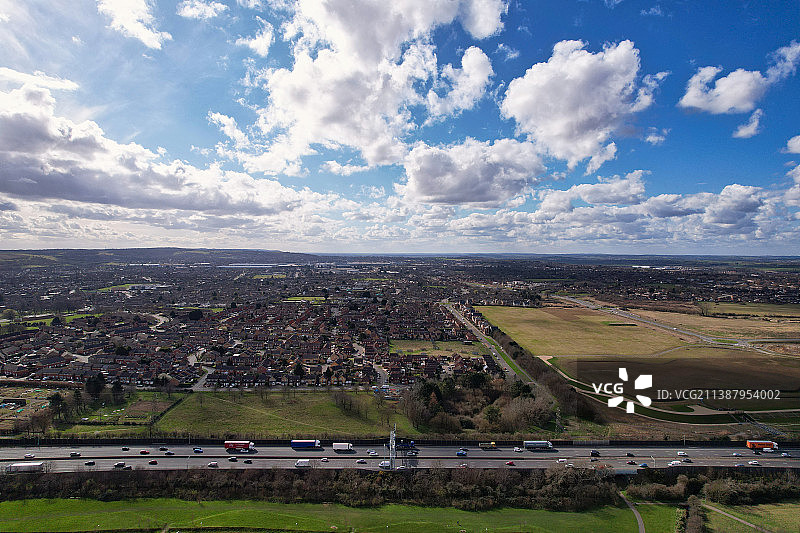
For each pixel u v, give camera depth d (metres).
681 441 160.50
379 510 132.00
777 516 128.12
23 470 138.00
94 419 183.38
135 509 128.62
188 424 179.62
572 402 192.50
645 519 128.00
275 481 140.12
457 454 155.25
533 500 136.25
